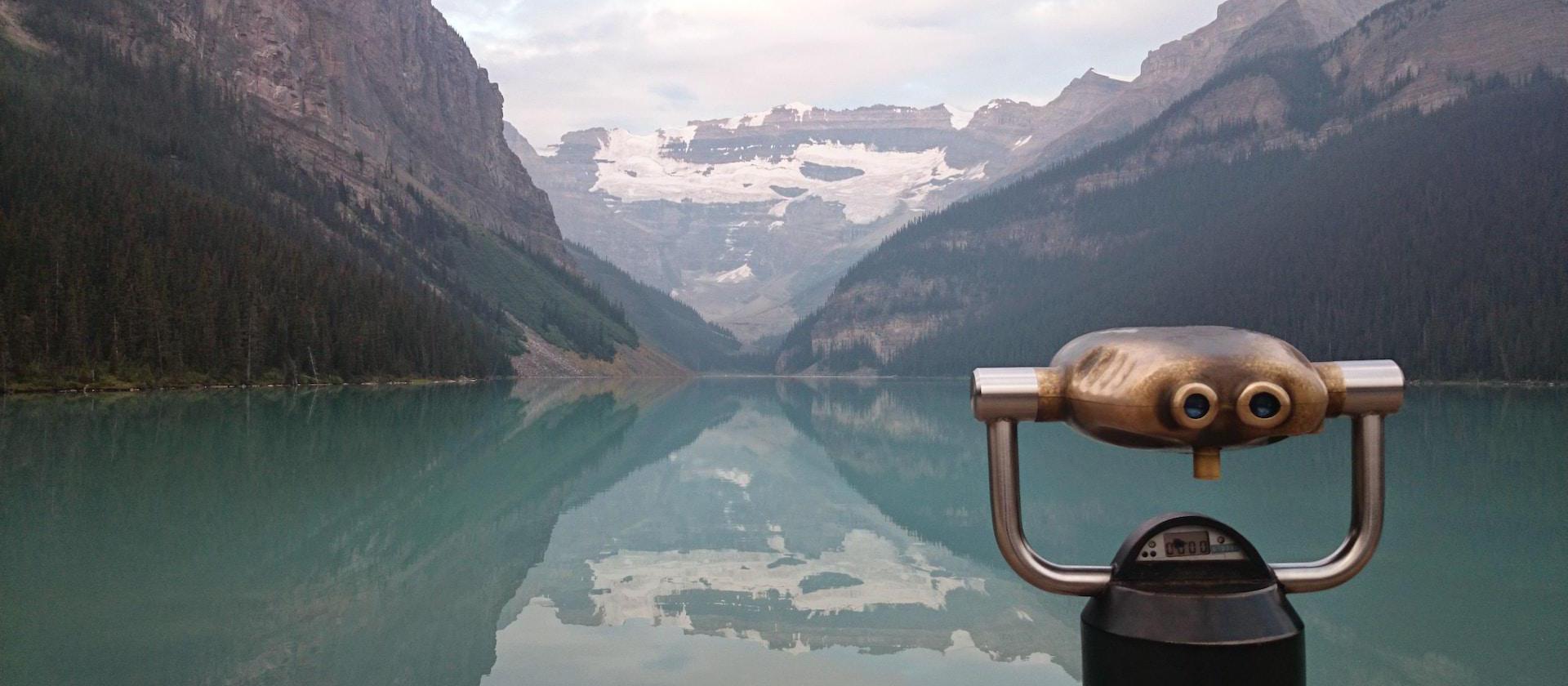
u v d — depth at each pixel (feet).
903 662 18.40
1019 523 5.80
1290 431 5.15
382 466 53.78
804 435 85.40
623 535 32.86
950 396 215.92
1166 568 5.71
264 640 19.39
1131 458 55.26
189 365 207.62
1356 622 20.56
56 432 79.00
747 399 191.93
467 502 40.34
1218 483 44.55
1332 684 16.31
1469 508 38.09
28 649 18.62
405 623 20.99
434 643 19.38
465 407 132.77
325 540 31.35
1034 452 59.82
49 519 34.81
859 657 18.71
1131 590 5.58
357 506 38.75
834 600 23.45
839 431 91.61
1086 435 5.74
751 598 23.76
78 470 50.49
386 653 18.49
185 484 45.01
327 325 247.91
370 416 106.63
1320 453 56.24
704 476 51.44
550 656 18.48
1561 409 130.62
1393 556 28.27
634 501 41.34
